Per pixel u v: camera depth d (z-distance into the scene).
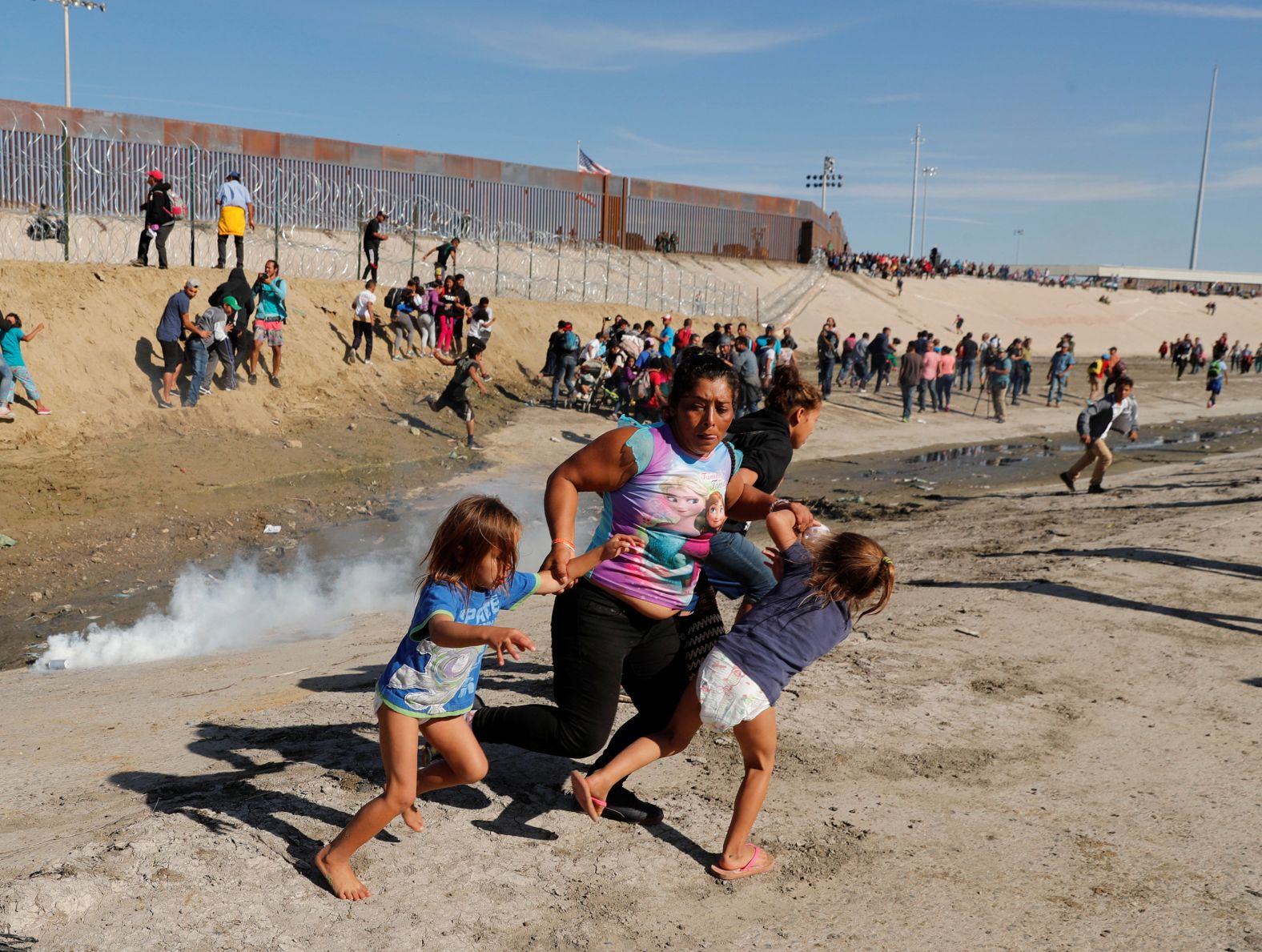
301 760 4.42
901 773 4.50
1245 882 3.64
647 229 42.59
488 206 35.44
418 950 2.97
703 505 3.39
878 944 3.16
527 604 8.84
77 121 23.77
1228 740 5.08
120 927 2.88
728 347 17.88
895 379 30.34
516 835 3.68
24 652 8.23
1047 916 3.36
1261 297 77.75
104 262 18.56
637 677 3.63
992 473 18.06
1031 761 4.73
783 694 5.38
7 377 13.10
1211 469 16.31
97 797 4.14
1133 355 51.03
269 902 3.10
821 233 52.16
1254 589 8.11
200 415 15.20
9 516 11.42
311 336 18.73
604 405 21.30
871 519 13.44
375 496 14.03
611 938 3.11
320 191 28.52
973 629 6.92
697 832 3.83
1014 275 72.50
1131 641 6.73
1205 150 104.38
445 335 20.73
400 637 7.86
